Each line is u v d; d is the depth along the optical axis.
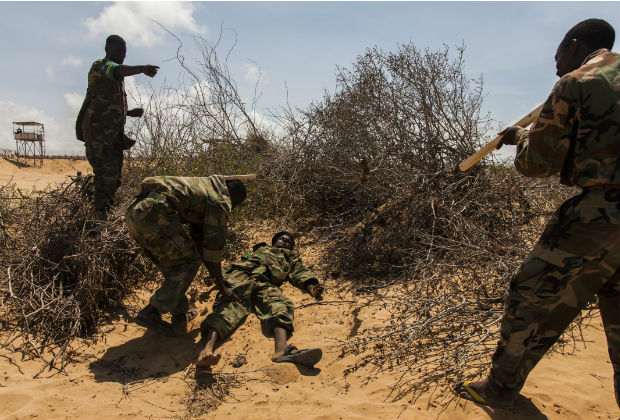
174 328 3.41
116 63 4.33
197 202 3.28
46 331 3.27
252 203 6.26
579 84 1.93
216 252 3.28
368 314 3.63
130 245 4.07
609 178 1.90
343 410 2.46
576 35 2.15
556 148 2.02
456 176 4.93
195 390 2.72
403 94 5.15
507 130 2.41
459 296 3.37
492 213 4.58
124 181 5.78
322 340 3.29
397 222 4.86
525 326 2.12
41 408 2.45
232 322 3.27
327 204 6.11
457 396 2.51
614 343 2.13
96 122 4.32
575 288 2.01
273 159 6.70
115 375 2.88
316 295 4.00
